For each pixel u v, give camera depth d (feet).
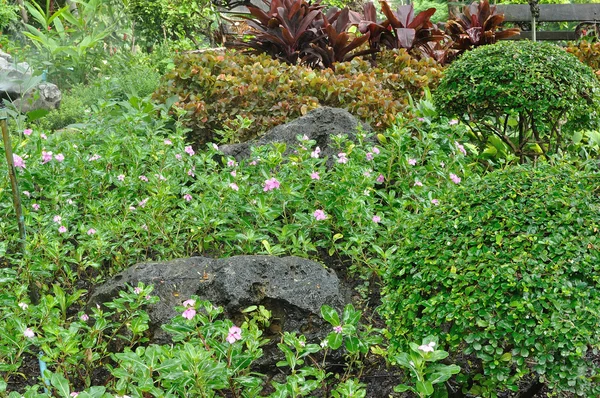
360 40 28.89
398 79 24.66
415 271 10.41
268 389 11.73
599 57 28.68
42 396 8.92
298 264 12.75
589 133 20.90
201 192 17.51
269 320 12.16
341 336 9.98
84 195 16.39
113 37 40.19
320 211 14.46
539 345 9.07
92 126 20.74
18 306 11.63
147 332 11.95
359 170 16.06
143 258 14.87
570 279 9.46
